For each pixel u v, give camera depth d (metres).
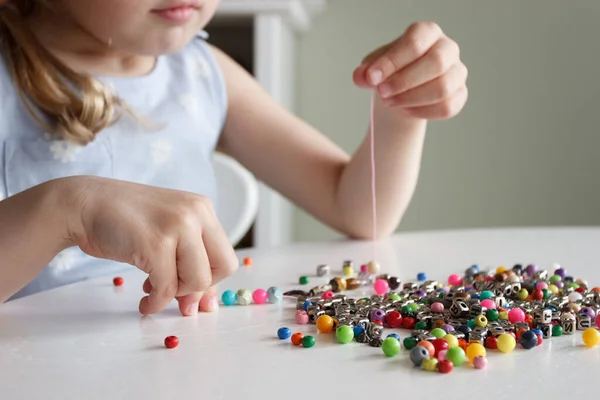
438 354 0.43
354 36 1.50
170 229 0.49
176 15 0.67
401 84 0.65
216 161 1.02
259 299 0.54
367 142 0.79
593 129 1.44
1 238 0.51
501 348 0.44
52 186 0.52
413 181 0.79
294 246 0.73
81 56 0.77
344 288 0.58
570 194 1.47
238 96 0.93
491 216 1.51
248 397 0.39
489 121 1.48
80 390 0.40
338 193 0.81
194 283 0.50
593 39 1.42
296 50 1.51
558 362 0.43
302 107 1.54
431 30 0.67
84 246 0.51
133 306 0.53
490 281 0.58
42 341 0.46
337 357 0.43
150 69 0.84
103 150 0.76
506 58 1.46
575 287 0.56
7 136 0.72
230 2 1.24
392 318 0.49
